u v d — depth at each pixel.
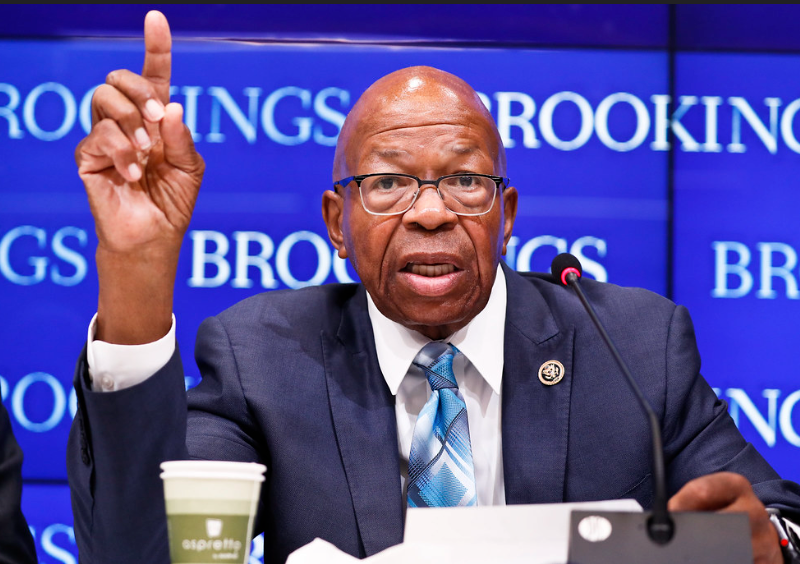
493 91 4.45
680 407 2.37
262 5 4.46
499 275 2.57
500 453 2.37
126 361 1.73
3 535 2.21
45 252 4.35
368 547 2.19
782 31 4.45
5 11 4.39
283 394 2.37
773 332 4.36
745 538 1.30
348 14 4.48
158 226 1.75
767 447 4.30
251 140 4.42
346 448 2.30
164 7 4.44
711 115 4.44
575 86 4.45
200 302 4.36
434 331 2.41
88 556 1.82
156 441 1.73
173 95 4.41
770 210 4.41
